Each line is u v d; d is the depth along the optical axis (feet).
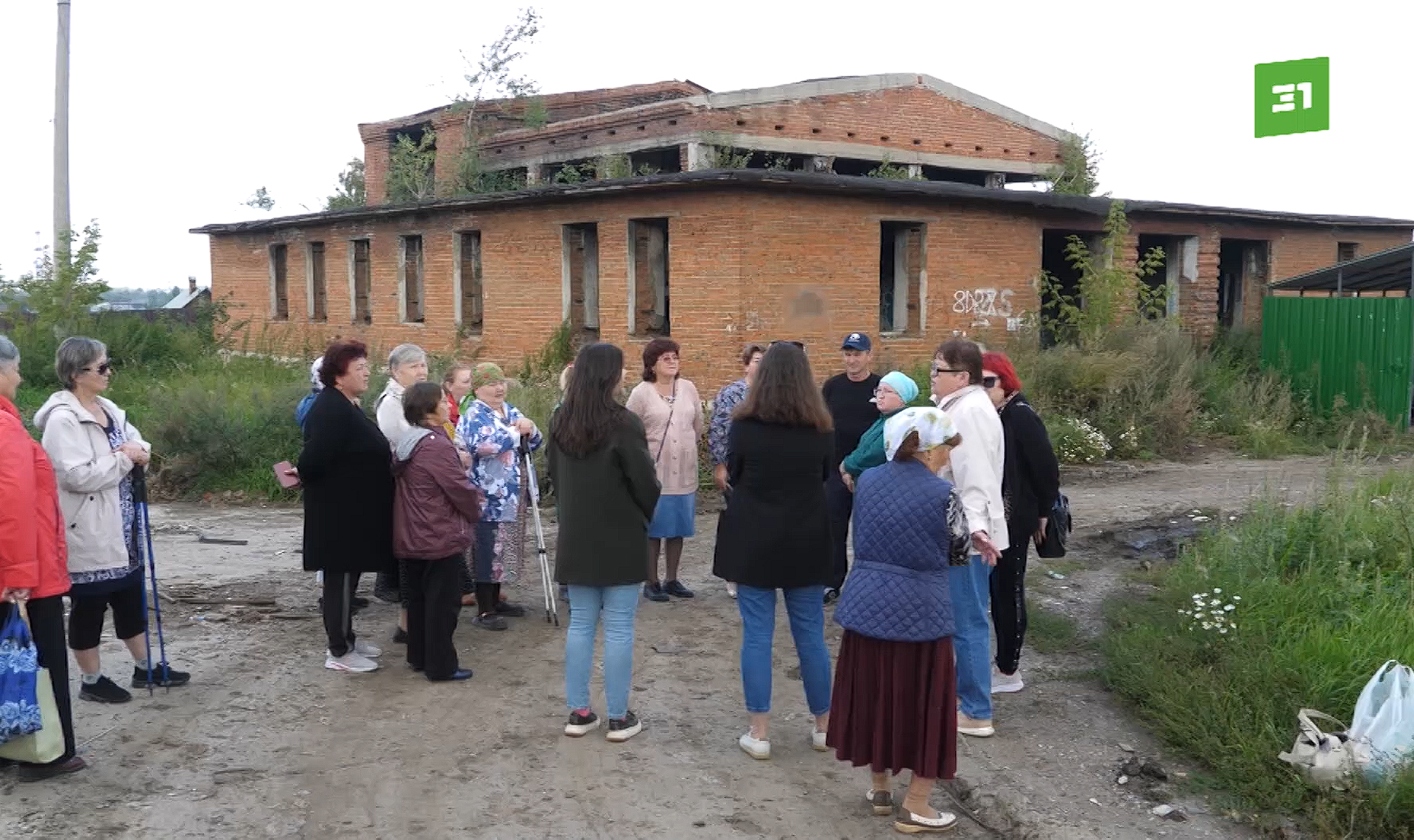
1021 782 17.30
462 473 20.99
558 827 15.75
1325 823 15.43
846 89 74.38
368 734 18.83
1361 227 74.33
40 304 66.28
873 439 18.78
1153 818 16.24
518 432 24.54
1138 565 30.42
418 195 91.86
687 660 22.89
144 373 64.80
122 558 19.10
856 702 15.92
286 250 82.94
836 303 50.42
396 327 70.33
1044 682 21.63
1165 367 54.65
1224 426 54.19
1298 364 58.65
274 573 29.40
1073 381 51.06
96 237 68.33
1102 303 56.08
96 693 19.83
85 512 18.56
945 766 15.58
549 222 56.54
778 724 19.76
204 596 26.91
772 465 17.48
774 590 18.07
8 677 15.98
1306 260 71.72
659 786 17.15
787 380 17.48
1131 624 23.94
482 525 23.93
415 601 21.52
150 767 17.33
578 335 56.59
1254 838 15.78
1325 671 19.02
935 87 79.20
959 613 18.60
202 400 43.01
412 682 21.35
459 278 64.34
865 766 18.12
